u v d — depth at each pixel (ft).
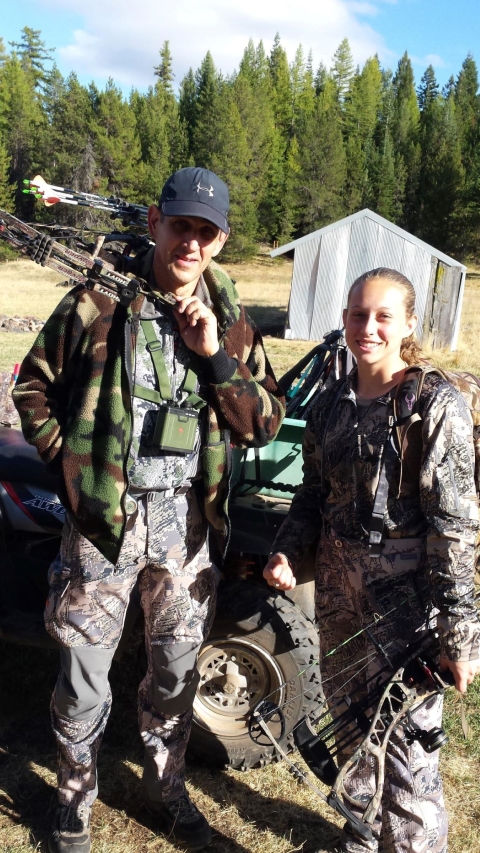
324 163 293.64
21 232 7.65
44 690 12.18
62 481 7.76
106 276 7.55
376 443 7.40
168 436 7.79
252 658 10.09
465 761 10.99
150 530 8.18
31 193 8.38
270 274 227.81
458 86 465.06
